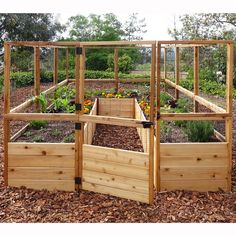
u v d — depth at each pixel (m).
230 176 4.39
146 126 3.96
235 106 9.45
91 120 4.26
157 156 4.34
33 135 5.32
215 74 12.05
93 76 13.69
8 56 4.31
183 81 11.06
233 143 6.18
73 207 3.99
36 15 16.94
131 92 8.91
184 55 12.40
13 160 4.43
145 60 17.11
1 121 7.95
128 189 4.16
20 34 16.53
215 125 6.87
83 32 18.55
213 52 12.09
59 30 18.08
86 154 4.35
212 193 4.36
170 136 5.24
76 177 4.41
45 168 4.42
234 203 4.10
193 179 4.39
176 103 7.41
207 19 12.37
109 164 4.23
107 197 4.23
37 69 5.91
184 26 12.80
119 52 16.25
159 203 4.09
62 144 4.37
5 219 3.73
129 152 4.11
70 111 6.35
